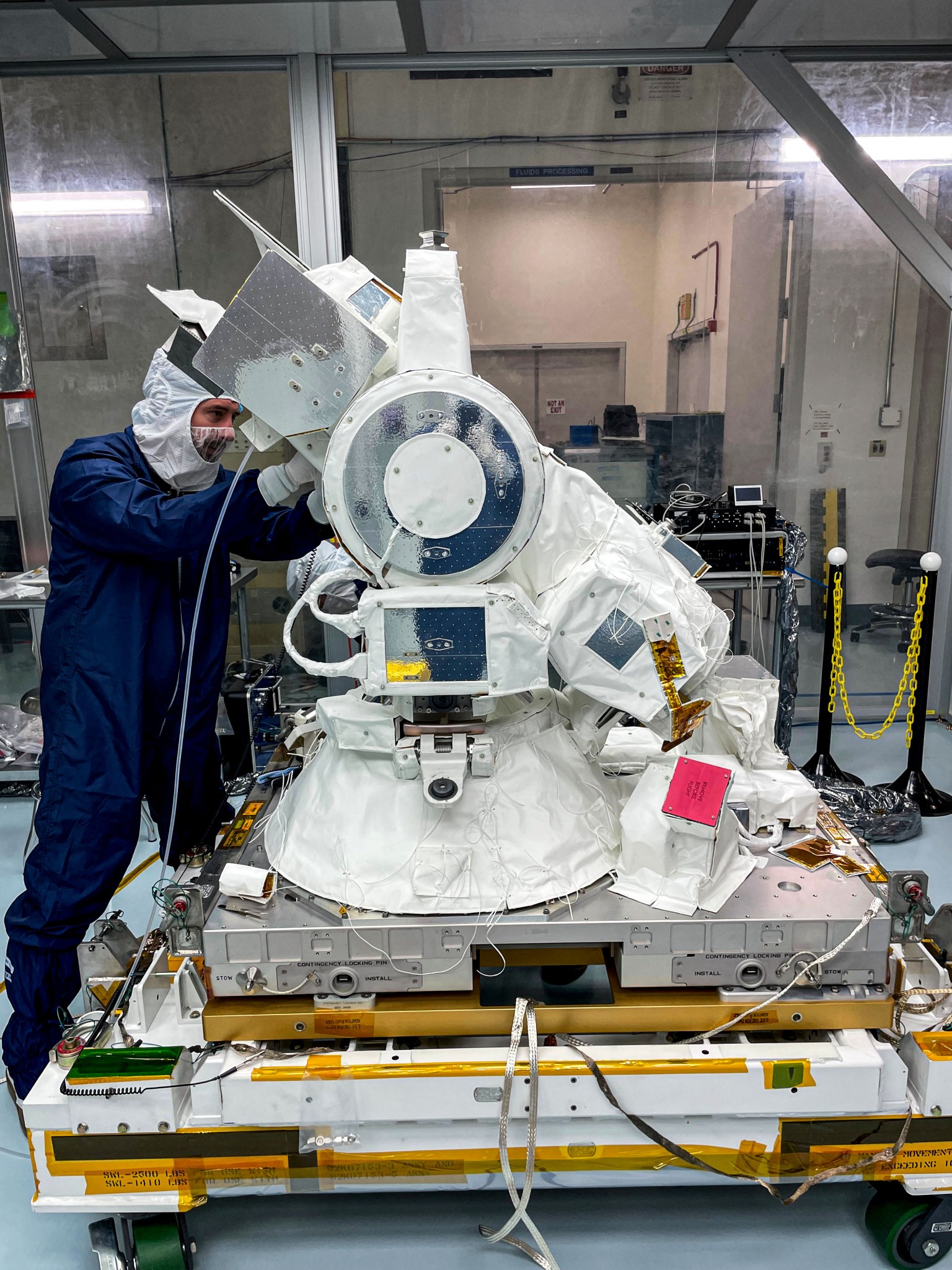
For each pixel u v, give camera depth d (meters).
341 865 1.51
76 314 3.40
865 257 3.47
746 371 3.57
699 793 1.46
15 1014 1.80
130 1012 1.58
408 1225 1.59
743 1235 1.55
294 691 3.85
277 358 1.39
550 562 1.51
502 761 1.54
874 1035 1.46
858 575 3.86
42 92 3.16
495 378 3.56
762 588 3.71
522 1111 1.38
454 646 1.38
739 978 1.43
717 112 3.28
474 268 3.42
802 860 1.61
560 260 3.42
